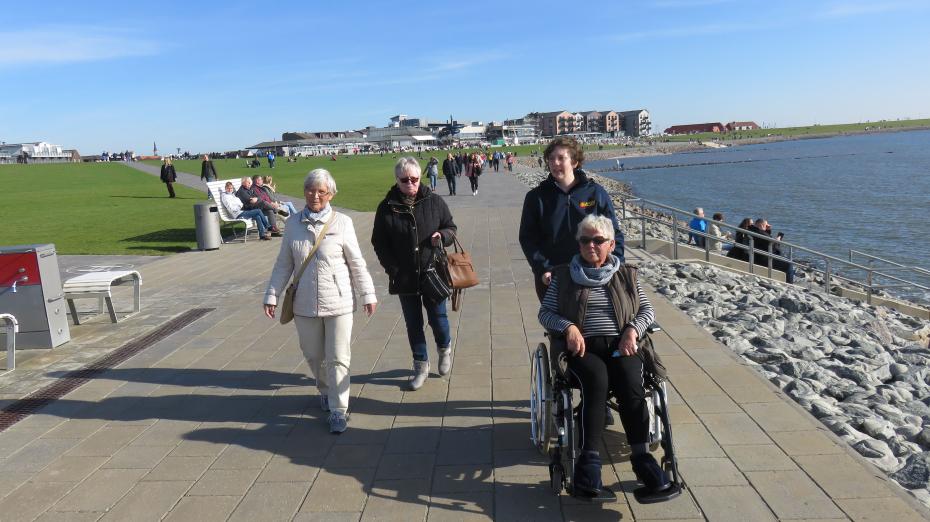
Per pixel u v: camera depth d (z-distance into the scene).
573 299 4.11
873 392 6.13
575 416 4.07
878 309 13.55
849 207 41.06
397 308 8.96
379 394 5.82
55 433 5.25
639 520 3.71
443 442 4.82
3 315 6.79
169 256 14.47
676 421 4.94
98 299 9.93
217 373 6.59
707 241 13.87
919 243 28.08
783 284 13.37
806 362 6.68
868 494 3.84
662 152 193.38
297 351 7.25
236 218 16.39
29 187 45.16
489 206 24.28
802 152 149.75
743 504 3.79
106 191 38.28
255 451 4.81
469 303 9.07
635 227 22.08
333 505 4.02
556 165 4.67
